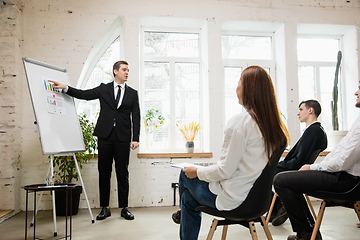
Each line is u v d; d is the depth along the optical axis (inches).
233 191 52.7
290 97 153.3
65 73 118.3
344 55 170.7
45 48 137.4
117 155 118.3
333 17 158.1
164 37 159.3
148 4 144.9
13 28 129.3
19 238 90.5
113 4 142.6
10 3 129.0
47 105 103.0
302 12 156.2
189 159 142.8
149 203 138.9
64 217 118.3
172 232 96.5
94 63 150.6
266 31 165.2
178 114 156.8
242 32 164.4
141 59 155.3
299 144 95.0
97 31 141.2
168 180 140.6
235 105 162.6
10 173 123.9
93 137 137.1
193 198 58.7
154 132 153.9
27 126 133.9
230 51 164.6
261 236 90.3
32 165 133.0
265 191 52.7
